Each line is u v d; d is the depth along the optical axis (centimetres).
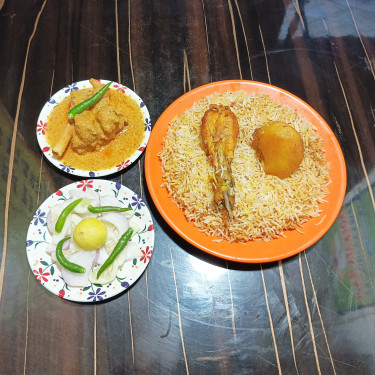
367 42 62
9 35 59
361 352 43
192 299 45
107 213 46
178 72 58
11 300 44
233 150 47
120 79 57
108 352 42
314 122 53
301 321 44
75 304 44
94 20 61
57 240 45
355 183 52
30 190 50
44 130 52
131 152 51
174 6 63
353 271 47
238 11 63
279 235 46
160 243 48
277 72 59
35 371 41
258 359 42
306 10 64
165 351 42
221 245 45
